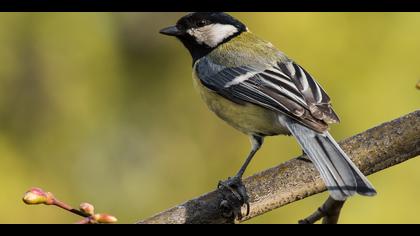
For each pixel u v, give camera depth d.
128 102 12.53
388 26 11.65
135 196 12.15
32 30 12.21
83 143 12.15
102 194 12.09
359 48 11.66
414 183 11.02
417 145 6.26
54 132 12.10
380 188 11.03
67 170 11.98
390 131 6.29
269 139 11.59
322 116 6.81
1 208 11.20
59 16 12.34
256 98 7.46
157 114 12.55
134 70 12.74
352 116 11.45
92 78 12.34
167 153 12.34
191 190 12.13
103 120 12.30
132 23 12.83
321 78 11.62
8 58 12.11
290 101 7.07
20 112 12.11
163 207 12.14
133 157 12.29
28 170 11.72
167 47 12.80
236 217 6.09
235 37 8.41
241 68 7.80
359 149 6.29
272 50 8.06
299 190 6.18
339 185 5.77
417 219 10.90
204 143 12.24
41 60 12.22
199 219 6.00
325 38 11.69
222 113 7.97
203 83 8.06
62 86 12.20
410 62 11.54
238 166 11.91
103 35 12.52
